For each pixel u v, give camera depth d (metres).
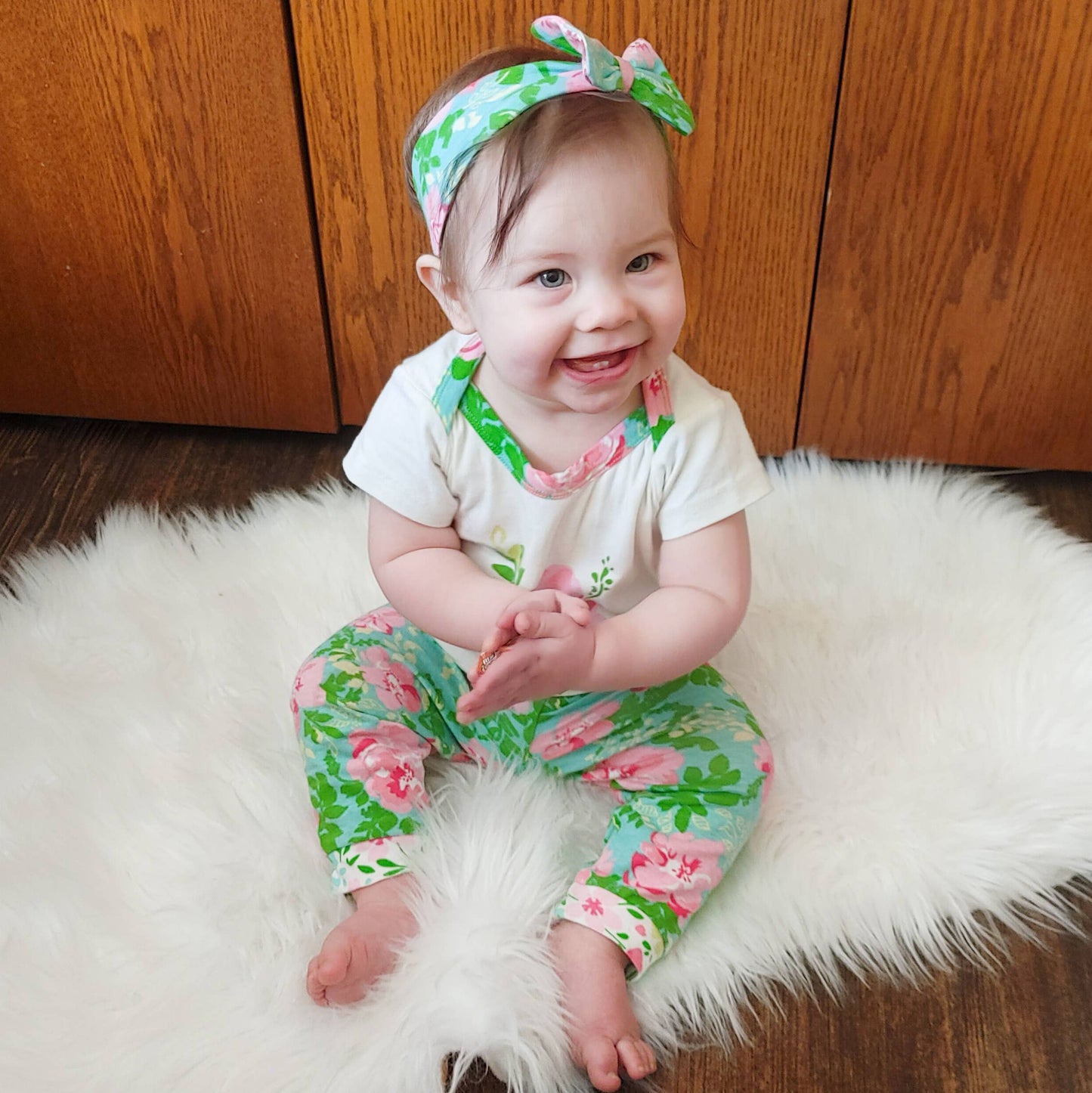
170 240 1.19
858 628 1.03
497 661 0.73
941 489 1.22
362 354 1.26
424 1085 0.70
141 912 0.79
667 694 0.88
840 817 0.86
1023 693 0.96
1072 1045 0.76
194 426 1.37
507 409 0.79
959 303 1.16
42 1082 0.70
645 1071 0.72
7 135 1.13
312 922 0.79
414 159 0.75
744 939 0.80
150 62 1.08
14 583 1.12
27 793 0.87
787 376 1.23
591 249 0.68
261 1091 0.70
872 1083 0.74
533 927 0.77
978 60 1.01
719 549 0.80
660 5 1.01
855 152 1.07
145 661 1.00
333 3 1.04
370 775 0.83
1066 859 0.85
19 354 1.30
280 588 1.09
